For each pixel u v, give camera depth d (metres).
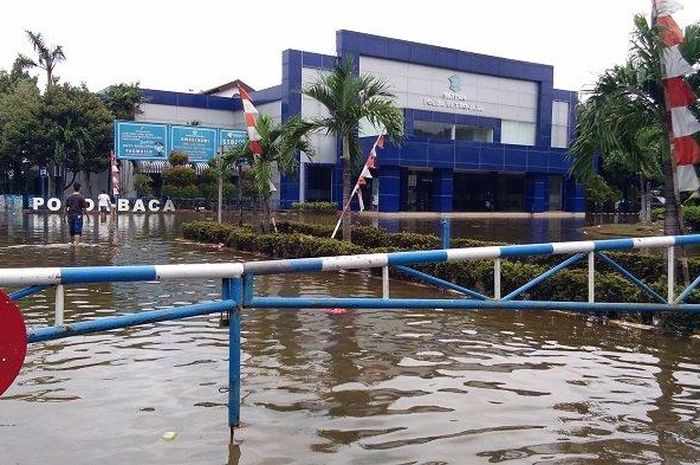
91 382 5.25
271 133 17.28
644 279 9.45
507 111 43.09
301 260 4.38
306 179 38.81
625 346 6.68
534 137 44.31
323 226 17.91
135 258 14.20
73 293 9.17
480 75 41.88
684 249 8.05
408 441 4.16
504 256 5.23
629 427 4.46
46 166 39.00
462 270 10.00
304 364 5.83
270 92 39.88
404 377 5.50
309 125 15.87
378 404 4.83
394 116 15.06
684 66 8.07
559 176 42.78
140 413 4.57
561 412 4.73
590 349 6.55
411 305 4.84
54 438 4.12
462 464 3.84
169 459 3.84
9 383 3.41
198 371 5.58
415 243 13.94
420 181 40.50
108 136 37.69
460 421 4.51
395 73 38.81
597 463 3.89
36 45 40.97
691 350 6.55
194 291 9.52
